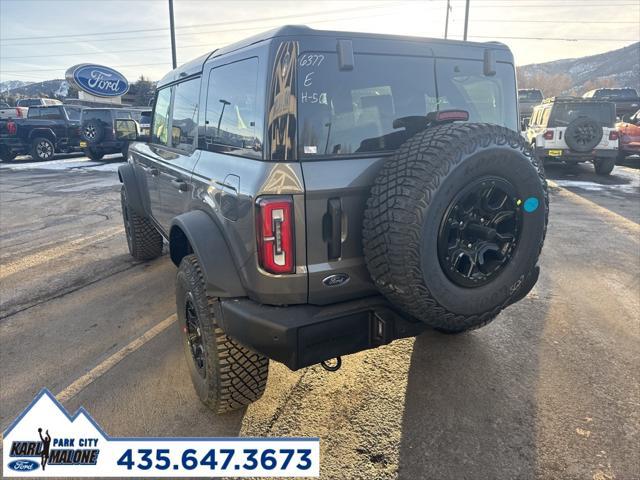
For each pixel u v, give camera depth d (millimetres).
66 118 17219
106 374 3100
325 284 2156
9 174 13336
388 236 1979
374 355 3277
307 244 2086
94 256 5664
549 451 2354
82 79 27078
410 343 3441
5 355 3359
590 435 2459
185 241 3139
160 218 4043
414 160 1994
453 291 2113
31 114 17641
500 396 2797
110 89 28281
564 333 3564
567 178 11477
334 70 2166
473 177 2025
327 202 2094
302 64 2084
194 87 3131
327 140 2146
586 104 11242
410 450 2377
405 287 2021
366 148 2271
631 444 2393
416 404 2736
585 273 4883
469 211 2094
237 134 2395
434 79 2529
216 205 2447
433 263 2014
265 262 2062
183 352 3373
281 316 2090
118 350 3412
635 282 4617
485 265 2211
